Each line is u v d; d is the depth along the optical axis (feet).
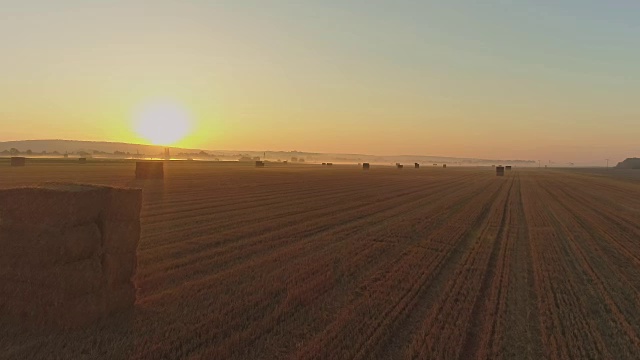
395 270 35.60
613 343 22.93
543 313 26.96
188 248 41.45
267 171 233.76
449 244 46.88
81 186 24.66
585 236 55.21
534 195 119.14
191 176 167.73
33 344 20.89
